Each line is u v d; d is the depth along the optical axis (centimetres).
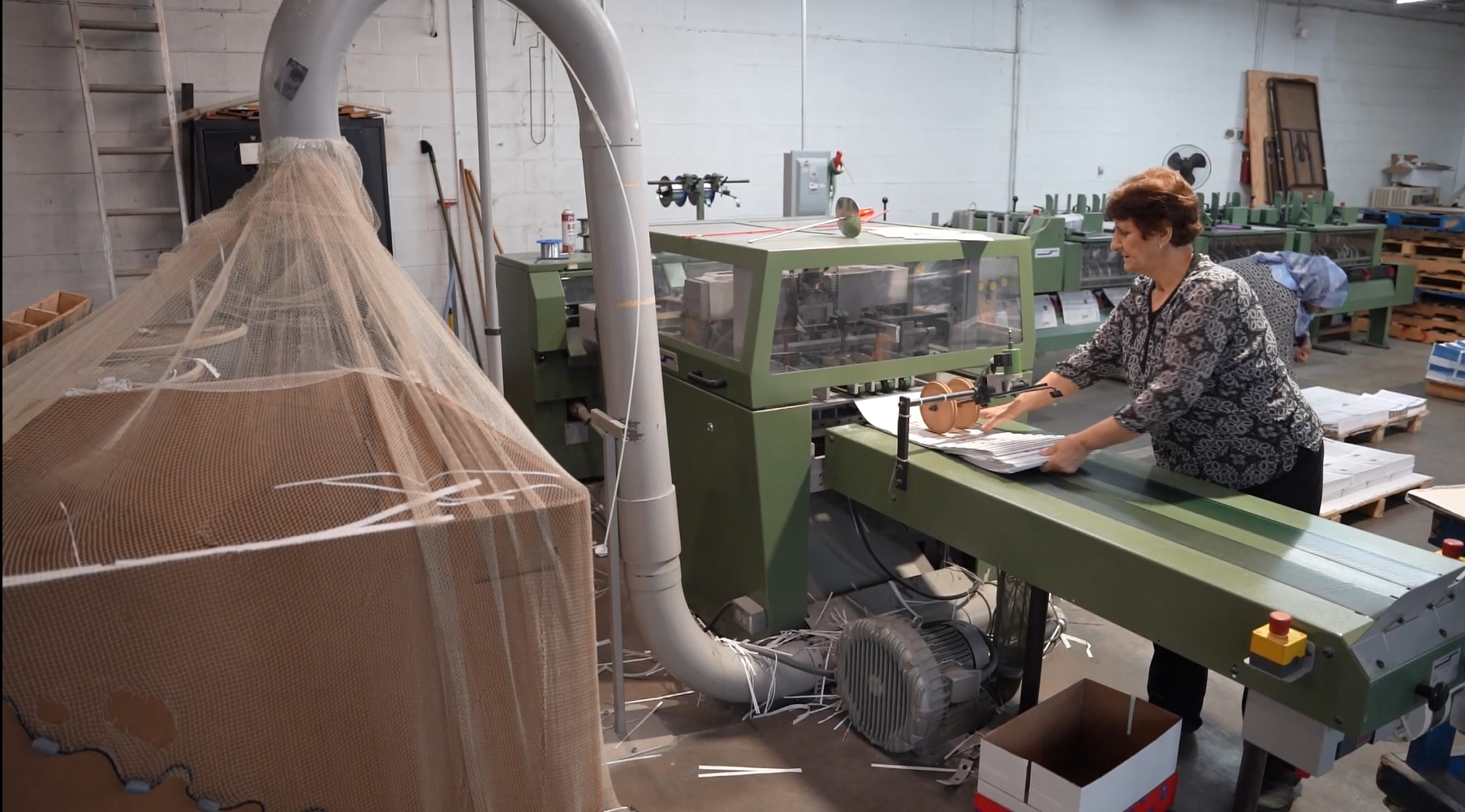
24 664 87
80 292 417
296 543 96
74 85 400
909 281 256
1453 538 224
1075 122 683
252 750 98
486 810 113
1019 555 186
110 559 89
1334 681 135
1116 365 221
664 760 221
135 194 420
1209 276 189
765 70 555
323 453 106
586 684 118
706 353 246
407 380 119
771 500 234
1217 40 734
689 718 238
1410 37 853
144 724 92
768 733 231
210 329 117
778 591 240
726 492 248
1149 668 244
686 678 224
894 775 215
